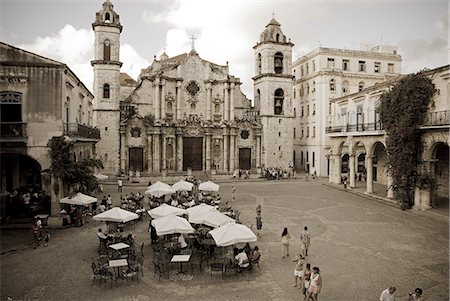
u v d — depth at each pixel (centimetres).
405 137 3331
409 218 3116
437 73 3200
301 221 3002
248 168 6506
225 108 6328
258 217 2655
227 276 1844
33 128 2733
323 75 6588
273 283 1761
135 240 2447
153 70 6638
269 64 6419
